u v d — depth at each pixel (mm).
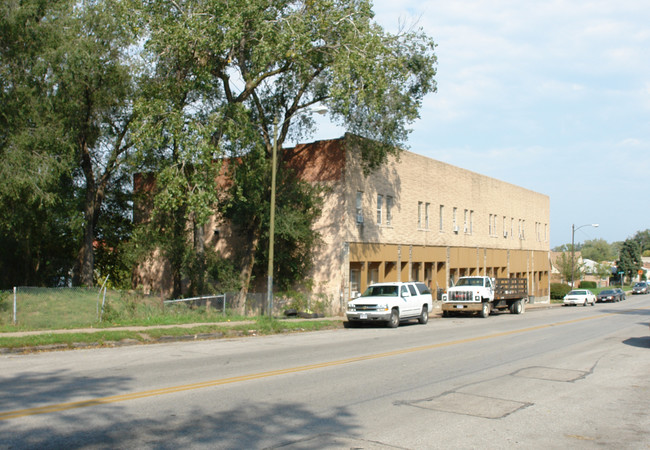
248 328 20781
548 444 6848
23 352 14422
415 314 26250
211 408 8273
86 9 25062
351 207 30703
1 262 31641
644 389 10500
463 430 7367
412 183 36750
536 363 13672
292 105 28703
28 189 22000
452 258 41438
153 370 11758
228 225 33594
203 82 24578
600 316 34188
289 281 31094
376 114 28672
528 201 56500
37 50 22531
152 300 23844
